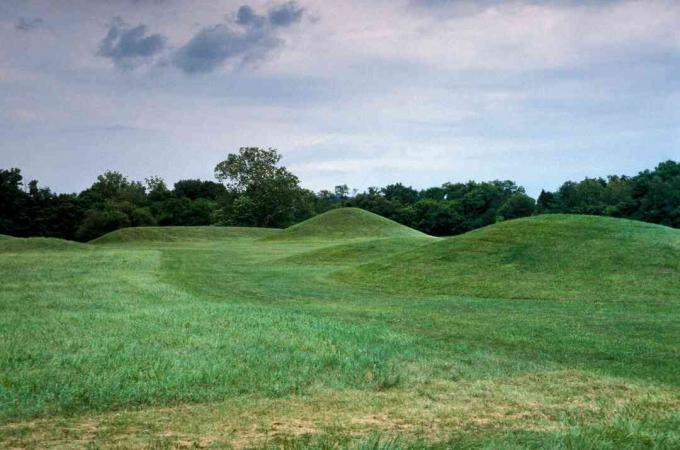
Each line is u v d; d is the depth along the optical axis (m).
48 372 9.60
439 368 10.85
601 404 8.98
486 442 7.10
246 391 9.07
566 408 8.74
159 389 8.88
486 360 11.66
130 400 8.45
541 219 32.59
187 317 15.26
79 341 11.96
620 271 24.86
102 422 7.62
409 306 20.06
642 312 18.97
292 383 9.48
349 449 6.62
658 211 86.44
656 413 8.60
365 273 28.88
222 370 9.93
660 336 14.86
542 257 27.16
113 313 15.97
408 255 30.45
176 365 10.17
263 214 103.75
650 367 11.58
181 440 6.98
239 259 41.06
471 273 26.30
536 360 11.89
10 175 97.44
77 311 16.36
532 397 9.25
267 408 8.30
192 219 109.62
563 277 24.75
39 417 7.79
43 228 95.44
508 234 30.62
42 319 14.79
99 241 68.38
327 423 7.71
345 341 12.61
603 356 12.46
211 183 130.75
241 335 12.96
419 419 8.02
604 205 98.19
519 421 8.08
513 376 10.52
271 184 102.00
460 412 8.41
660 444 7.30
